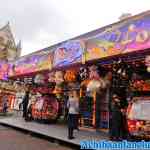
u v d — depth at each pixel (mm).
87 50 12047
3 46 48594
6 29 49625
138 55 10078
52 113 16609
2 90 23125
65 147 10711
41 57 15859
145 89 11602
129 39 10086
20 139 11945
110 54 10805
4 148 9758
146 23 9539
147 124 9758
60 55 13906
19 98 24953
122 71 12227
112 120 11227
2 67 21203
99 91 13781
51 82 16953
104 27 13211
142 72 11852
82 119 14594
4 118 19297
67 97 16844
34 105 17422
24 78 19312
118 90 12391
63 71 14844
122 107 11758
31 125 15578
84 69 13750
